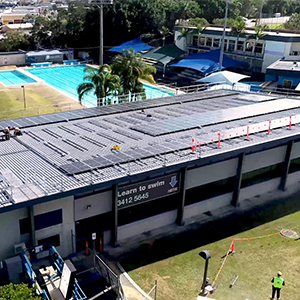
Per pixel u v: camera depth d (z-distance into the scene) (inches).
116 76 1831.9
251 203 1253.7
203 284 841.5
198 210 1160.2
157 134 1168.8
